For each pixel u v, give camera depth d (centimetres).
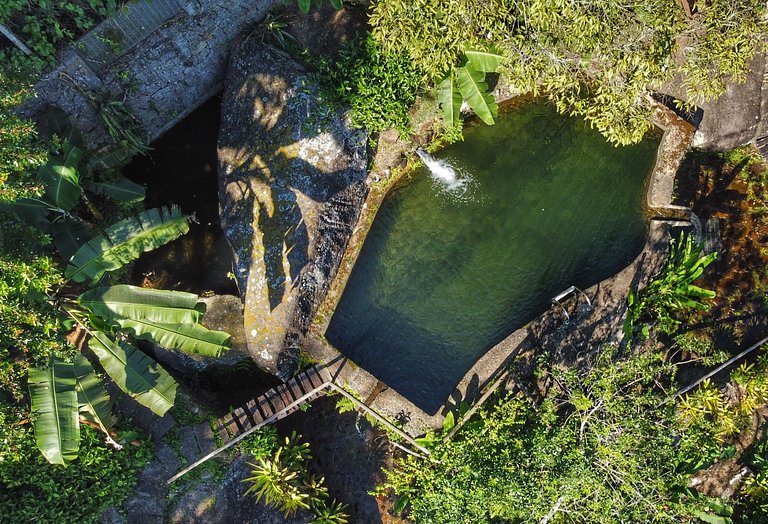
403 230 1434
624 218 1435
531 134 1461
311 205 1357
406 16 1120
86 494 1224
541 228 1439
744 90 1420
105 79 1302
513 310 1414
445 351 1403
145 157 1460
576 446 1185
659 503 1134
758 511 1353
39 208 1145
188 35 1337
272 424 1384
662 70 1159
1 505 1167
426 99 1399
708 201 1460
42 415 1077
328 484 1411
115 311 1097
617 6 1062
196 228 1456
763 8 1117
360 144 1379
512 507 1198
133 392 1147
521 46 1151
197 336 1133
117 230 1120
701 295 1312
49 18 1191
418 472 1336
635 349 1366
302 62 1388
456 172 1448
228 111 1391
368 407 1356
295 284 1345
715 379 1377
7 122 976
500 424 1265
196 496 1316
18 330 1011
